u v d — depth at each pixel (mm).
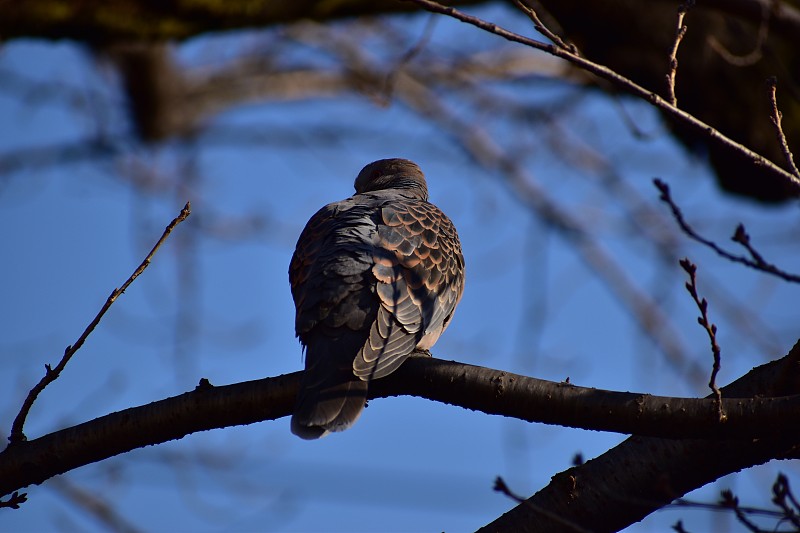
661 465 7289
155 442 7641
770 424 6578
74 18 13516
